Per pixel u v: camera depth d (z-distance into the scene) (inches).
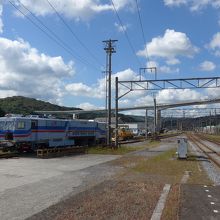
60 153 1310.3
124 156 1312.7
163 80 1747.0
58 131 1535.4
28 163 998.4
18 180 665.0
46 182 642.8
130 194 516.4
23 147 1333.7
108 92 1756.9
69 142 1627.7
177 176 738.2
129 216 384.5
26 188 573.6
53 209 416.2
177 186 596.7
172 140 3102.9
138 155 1363.2
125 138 2967.5
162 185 607.8
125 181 653.9
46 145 1457.9
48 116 1535.4
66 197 496.4
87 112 5049.2
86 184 619.8
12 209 421.7
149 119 5073.8
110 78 1753.2
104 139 2028.8
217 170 898.1
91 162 1059.9
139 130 4650.6
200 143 2581.2
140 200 471.5
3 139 1298.0
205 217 386.0
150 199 479.2
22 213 401.4
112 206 433.1
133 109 5068.9
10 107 4862.2
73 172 802.8
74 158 1208.2
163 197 495.5
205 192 543.5
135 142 2640.3
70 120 1647.4
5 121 1305.4
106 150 1552.7
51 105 6072.8
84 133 1784.0
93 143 1903.3
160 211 409.1
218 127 5974.4
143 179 684.7
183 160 1150.3
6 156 1192.2
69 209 415.5
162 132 5477.4
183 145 1193.4
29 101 5605.3
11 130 1290.6
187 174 775.1
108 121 1758.1
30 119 1355.8
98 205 437.7
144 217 380.8
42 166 924.0
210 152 1630.2
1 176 717.9
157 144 2349.9
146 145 2190.0
